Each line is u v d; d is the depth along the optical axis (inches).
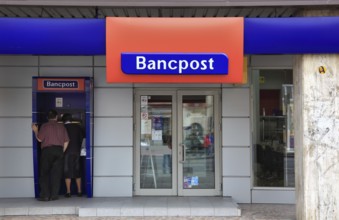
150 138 361.1
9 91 356.2
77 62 356.5
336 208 274.2
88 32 278.2
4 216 309.3
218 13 301.7
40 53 277.9
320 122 275.3
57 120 351.3
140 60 277.3
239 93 356.5
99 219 299.3
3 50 275.9
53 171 339.9
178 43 278.1
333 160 275.0
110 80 279.3
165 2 269.3
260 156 360.5
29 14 306.3
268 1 267.3
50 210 313.7
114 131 355.9
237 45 276.2
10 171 354.0
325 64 276.1
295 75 290.8
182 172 359.9
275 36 274.5
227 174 354.6
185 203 327.6
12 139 354.9
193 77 281.6
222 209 307.4
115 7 273.1
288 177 358.3
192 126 362.9
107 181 354.3
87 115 341.1
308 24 272.4
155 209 307.9
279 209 330.6
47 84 341.1
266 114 361.1
